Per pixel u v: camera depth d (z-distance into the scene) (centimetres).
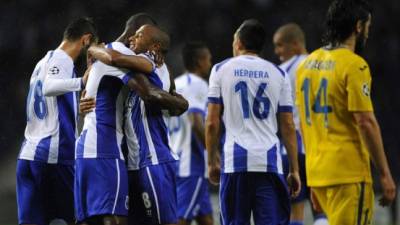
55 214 2273
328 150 1848
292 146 2238
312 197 1952
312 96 1891
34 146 2233
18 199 2258
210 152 2217
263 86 2197
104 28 6141
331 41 1886
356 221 1830
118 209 1925
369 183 1842
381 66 5719
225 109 2205
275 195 2189
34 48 6206
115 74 1919
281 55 2877
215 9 6431
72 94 2244
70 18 6209
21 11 6297
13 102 6075
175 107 1936
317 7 6319
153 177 1964
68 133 2239
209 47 6319
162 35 1989
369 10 1875
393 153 4756
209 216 3064
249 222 2208
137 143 1970
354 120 1833
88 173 1933
